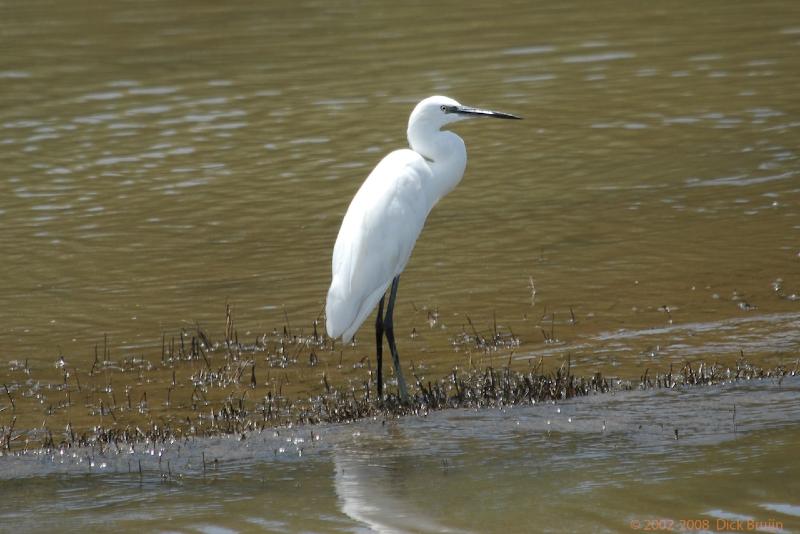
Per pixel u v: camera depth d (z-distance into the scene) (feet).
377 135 66.54
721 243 49.01
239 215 55.52
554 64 80.64
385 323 34.30
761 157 60.54
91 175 61.57
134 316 43.88
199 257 50.37
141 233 53.52
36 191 59.31
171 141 66.95
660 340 38.60
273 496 27.25
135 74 81.35
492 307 43.24
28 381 37.52
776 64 78.07
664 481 26.96
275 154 64.28
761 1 97.81
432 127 36.58
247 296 45.65
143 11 102.37
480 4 101.71
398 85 76.59
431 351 39.06
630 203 55.16
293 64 83.20
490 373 35.68
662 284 44.55
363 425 31.83
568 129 67.10
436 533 24.72
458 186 59.36
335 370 37.68
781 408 31.50
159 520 26.11
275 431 31.73
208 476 28.78
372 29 93.45
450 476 27.94
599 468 27.96
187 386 36.65
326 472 28.63
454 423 31.58
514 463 28.53
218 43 89.92
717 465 27.78
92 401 35.63
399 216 34.81
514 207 55.62
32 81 79.97
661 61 80.33
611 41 86.53
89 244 52.13
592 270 46.73
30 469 29.71
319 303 44.62
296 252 50.67
